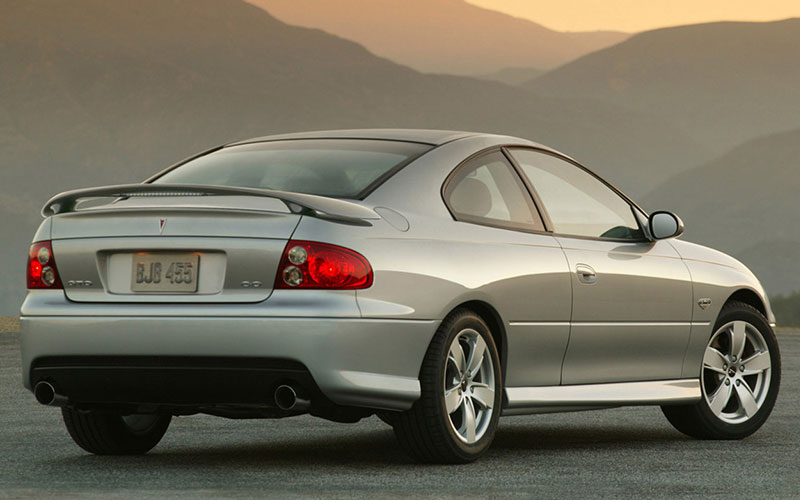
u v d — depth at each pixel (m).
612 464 11.32
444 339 10.53
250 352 9.64
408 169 11.03
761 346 14.57
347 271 9.73
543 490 9.47
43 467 10.92
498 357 11.27
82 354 10.16
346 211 10.04
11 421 15.40
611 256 12.64
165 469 10.73
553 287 11.73
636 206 13.59
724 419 14.05
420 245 10.44
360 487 9.50
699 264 13.93
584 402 12.22
